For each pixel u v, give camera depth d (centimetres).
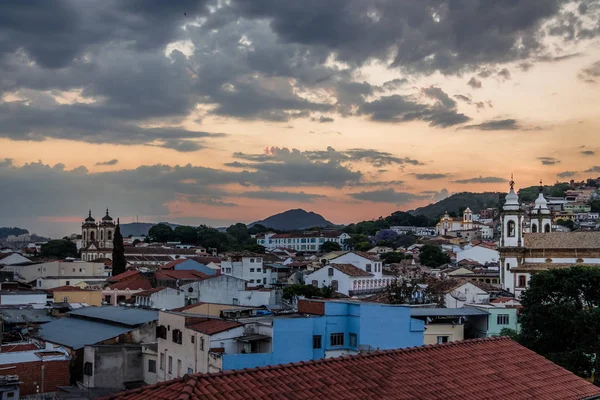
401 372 3641
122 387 7488
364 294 17238
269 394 3105
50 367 7162
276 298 15475
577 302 8762
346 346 6988
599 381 7988
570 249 15225
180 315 7281
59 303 11788
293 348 6669
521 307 10600
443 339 9081
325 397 3189
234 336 6706
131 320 8538
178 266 19588
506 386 3766
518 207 15862
